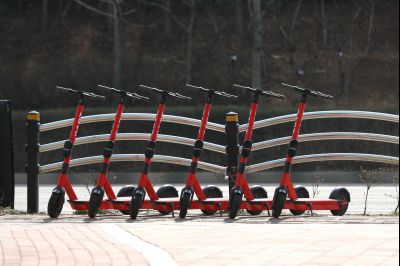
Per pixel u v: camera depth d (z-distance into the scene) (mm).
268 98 81125
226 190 39375
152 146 23656
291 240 18531
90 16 99000
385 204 33094
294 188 25047
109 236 19625
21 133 66188
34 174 26578
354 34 93688
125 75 85812
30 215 25219
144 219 23547
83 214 25672
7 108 26797
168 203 23906
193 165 23578
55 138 64188
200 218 23562
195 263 15703
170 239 19000
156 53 91062
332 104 81312
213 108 64250
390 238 18625
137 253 16969
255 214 24766
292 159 24625
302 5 98312
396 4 97375
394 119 25719
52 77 85750
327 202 23953
